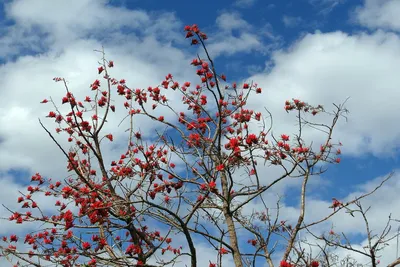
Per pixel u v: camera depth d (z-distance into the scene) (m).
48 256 8.16
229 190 8.37
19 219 8.73
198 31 8.61
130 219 8.76
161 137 9.16
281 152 7.92
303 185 7.77
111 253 8.60
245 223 8.80
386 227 6.86
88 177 9.38
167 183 9.08
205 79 9.12
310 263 7.00
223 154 9.11
